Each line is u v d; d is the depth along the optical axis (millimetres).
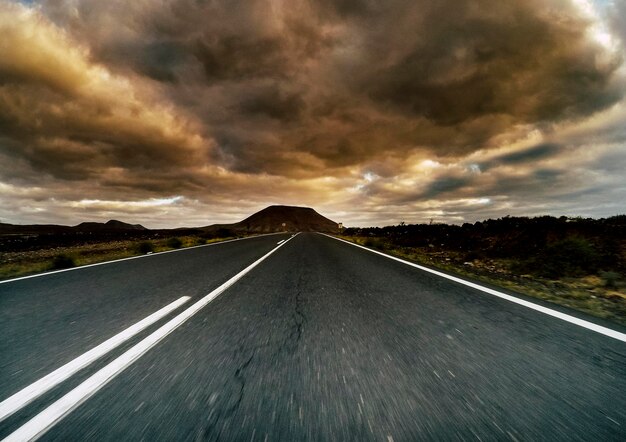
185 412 1490
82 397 1613
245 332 2678
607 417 1498
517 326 2893
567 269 6980
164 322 2936
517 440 1315
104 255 9914
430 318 3127
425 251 13102
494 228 13609
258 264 7375
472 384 1801
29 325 2826
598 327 2891
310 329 2768
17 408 1506
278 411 1506
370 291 4418
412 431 1367
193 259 8445
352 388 1731
